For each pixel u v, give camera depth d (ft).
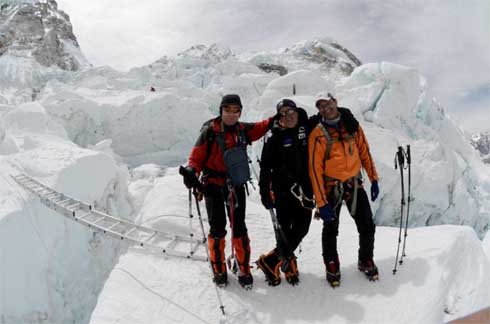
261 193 11.26
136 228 17.21
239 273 12.07
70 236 24.76
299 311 11.21
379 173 37.40
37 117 39.50
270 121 11.79
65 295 22.61
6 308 18.79
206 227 15.79
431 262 12.02
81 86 80.23
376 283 11.80
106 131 60.23
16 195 22.66
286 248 11.46
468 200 41.83
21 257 20.43
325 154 10.94
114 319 10.87
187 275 12.64
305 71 51.42
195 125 63.87
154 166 45.27
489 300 10.89
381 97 45.98
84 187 27.94
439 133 49.14
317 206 10.84
